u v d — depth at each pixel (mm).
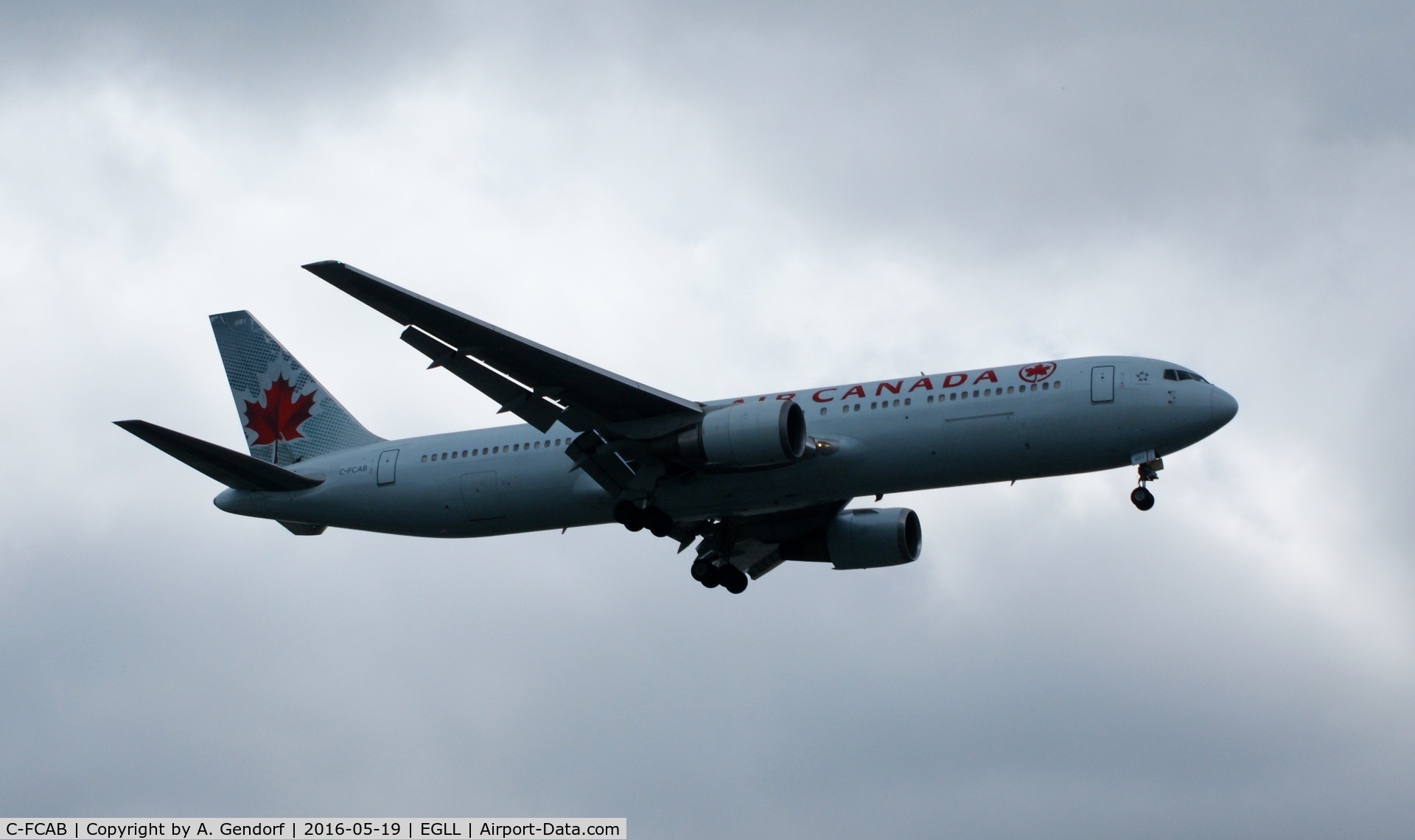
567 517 108062
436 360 95000
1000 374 96625
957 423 95250
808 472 97875
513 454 108750
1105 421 92625
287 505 116125
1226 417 92062
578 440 100500
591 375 94812
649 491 102250
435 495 110562
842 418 98688
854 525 116312
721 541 115188
